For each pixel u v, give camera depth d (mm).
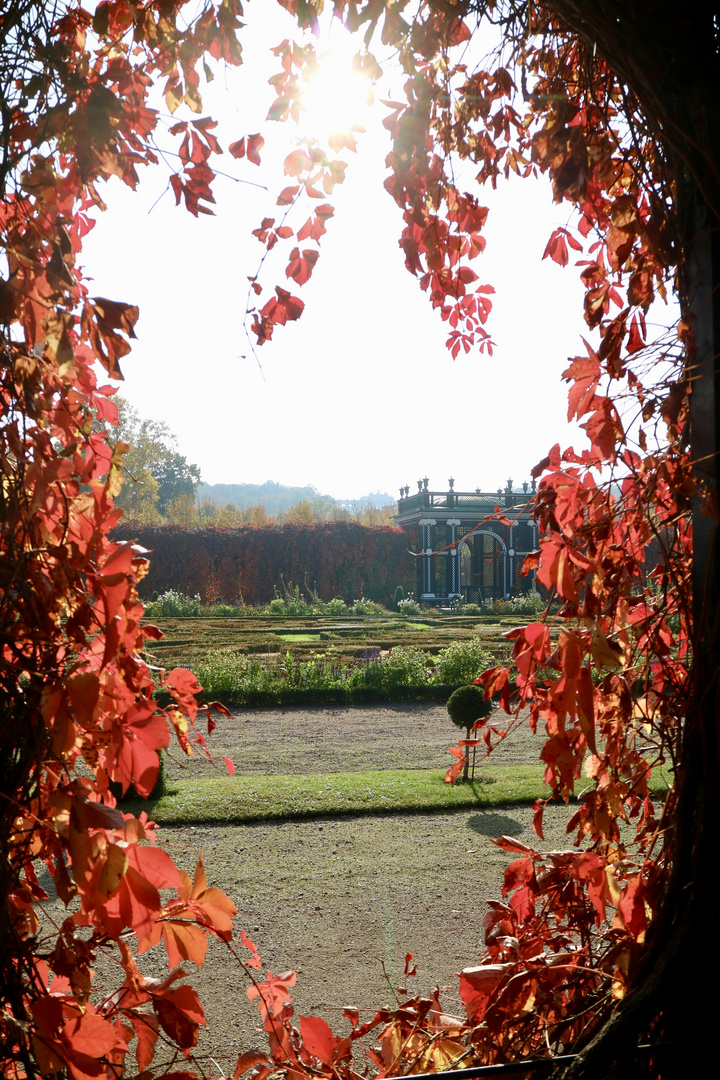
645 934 1424
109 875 1150
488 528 49781
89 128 1295
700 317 1363
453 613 38312
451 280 2254
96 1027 1196
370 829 7566
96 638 1352
